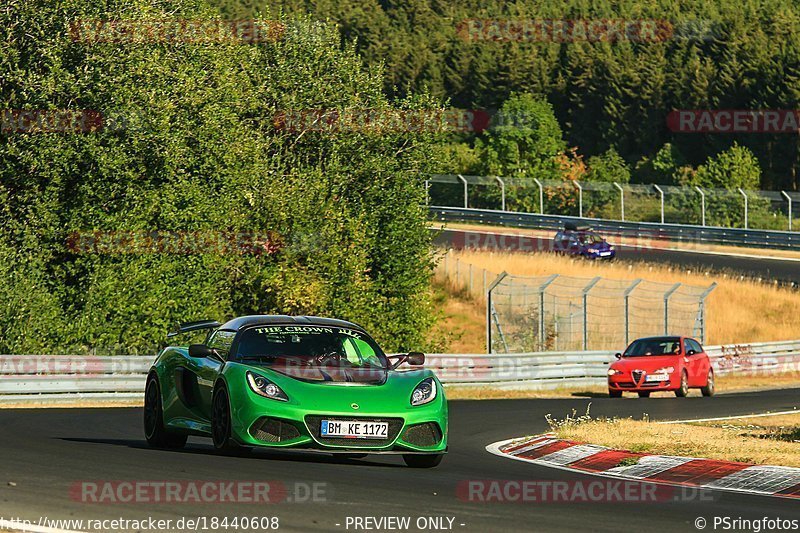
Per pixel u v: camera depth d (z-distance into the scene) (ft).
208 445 160.25
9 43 391.45
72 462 125.80
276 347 140.15
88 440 163.53
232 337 143.43
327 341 142.72
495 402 299.99
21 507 92.43
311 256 424.87
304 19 483.92
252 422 128.16
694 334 500.33
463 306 563.07
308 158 476.54
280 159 466.29
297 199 423.23
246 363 136.26
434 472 131.54
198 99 403.95
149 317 381.19
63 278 393.29
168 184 389.19
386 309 461.78
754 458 146.00
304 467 127.54
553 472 139.64
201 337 386.93
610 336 499.51
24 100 391.86
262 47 479.00
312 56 479.41
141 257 384.06
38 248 382.63
